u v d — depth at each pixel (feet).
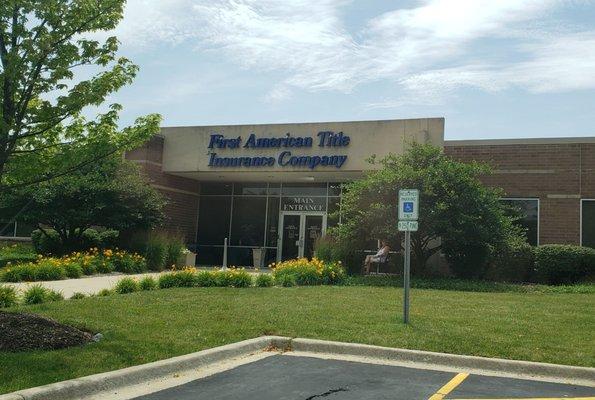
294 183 84.74
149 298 41.01
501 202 67.36
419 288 52.24
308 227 83.15
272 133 76.95
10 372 20.99
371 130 72.43
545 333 30.35
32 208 64.95
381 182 58.65
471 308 38.29
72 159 29.30
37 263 57.16
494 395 21.27
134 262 64.28
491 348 27.14
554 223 65.41
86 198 66.59
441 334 29.76
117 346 25.98
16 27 27.45
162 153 81.82
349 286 53.11
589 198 64.34
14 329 26.30
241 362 26.07
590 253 57.67
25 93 28.04
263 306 38.06
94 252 64.08
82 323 30.35
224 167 78.79
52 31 27.96
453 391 21.65
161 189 81.51
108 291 44.50
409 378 23.53
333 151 73.97
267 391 21.34
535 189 66.39
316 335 29.63
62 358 23.35
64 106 28.19
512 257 60.34
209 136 79.92
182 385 22.13
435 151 61.16
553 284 58.49
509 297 44.91
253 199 86.48
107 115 30.22
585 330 31.24
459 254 61.57
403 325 31.89
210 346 27.27
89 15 28.84
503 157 67.77
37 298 39.19
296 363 25.90
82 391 20.35
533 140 66.80
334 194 82.28
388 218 58.34
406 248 33.09
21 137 28.25
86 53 28.86
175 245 72.79
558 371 24.52
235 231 86.79
